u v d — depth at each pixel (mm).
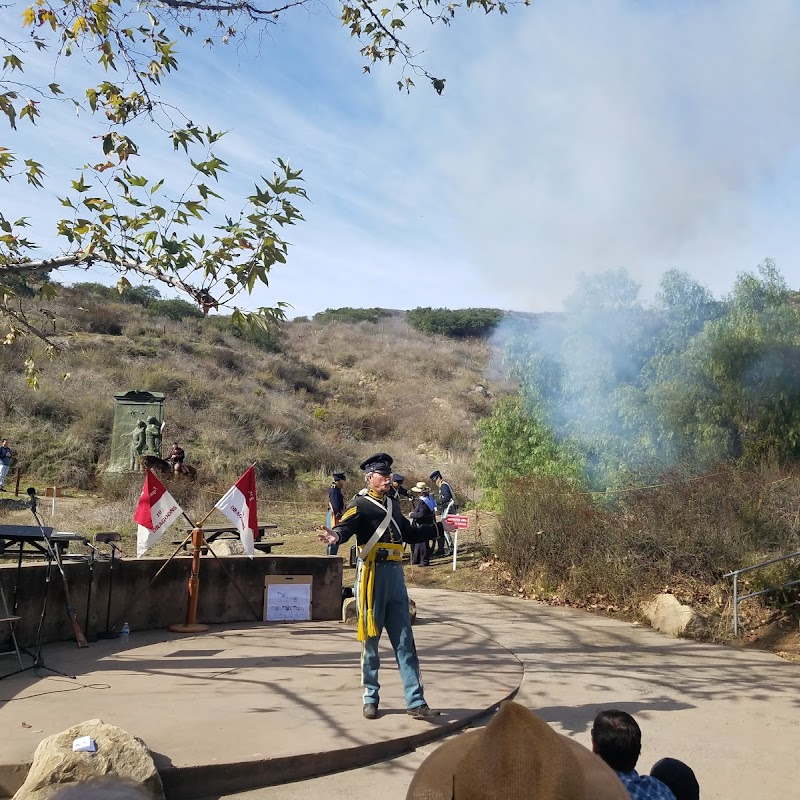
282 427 30266
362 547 6000
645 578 10609
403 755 5469
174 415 27938
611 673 7609
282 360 46375
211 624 8930
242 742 5246
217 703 6066
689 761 5469
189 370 35281
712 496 11250
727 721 6262
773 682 7410
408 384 49250
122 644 7879
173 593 8727
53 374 28516
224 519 17500
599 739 3363
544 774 1773
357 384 48188
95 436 24609
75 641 7926
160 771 4711
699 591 10312
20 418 24844
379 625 5949
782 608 9570
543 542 11945
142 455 21922
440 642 8555
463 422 42031
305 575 9320
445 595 11781
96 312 39562
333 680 6828
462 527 13164
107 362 32250
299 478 26562
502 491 13555
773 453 14320
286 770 5023
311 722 5723
